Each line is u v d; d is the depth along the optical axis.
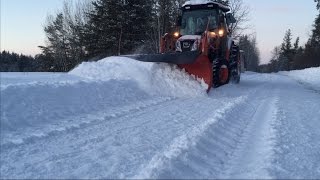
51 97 7.20
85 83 8.43
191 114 7.70
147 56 10.67
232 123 6.90
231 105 8.48
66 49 42.41
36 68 49.38
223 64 12.84
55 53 42.94
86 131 6.07
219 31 12.83
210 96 10.70
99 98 8.36
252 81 18.61
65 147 5.15
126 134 5.89
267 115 7.94
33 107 6.64
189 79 10.79
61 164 4.47
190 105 8.91
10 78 9.02
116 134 5.89
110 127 6.38
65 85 7.79
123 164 4.47
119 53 32.34
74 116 7.11
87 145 5.25
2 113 6.02
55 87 7.50
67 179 4.01
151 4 33.06
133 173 4.18
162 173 3.93
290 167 4.60
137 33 33.09
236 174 4.27
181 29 13.26
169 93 10.44
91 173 4.18
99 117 7.10
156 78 10.49
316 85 17.94
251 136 6.05
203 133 5.55
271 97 11.12
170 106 8.73
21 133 5.71
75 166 4.40
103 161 4.58
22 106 6.46
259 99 10.59
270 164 4.51
